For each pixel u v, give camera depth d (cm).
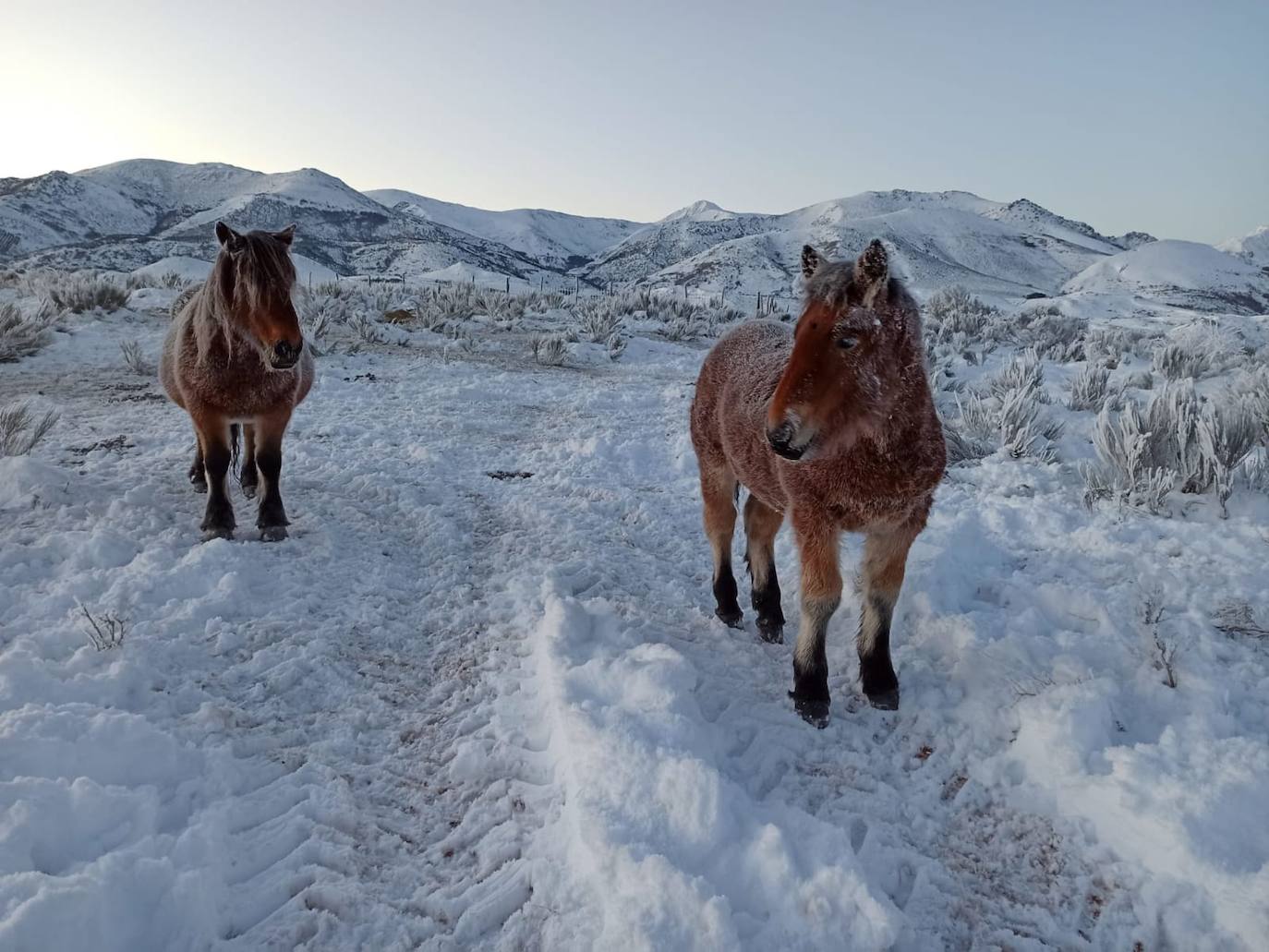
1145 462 603
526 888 246
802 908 230
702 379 455
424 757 319
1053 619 417
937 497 633
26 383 1005
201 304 480
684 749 291
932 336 1719
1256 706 321
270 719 332
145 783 276
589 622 414
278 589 446
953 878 257
